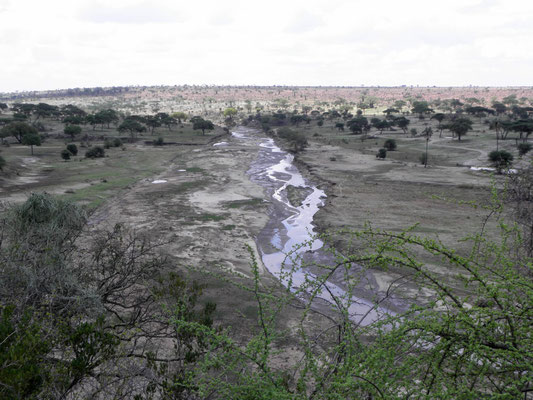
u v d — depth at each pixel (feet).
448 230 112.37
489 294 7.46
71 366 15.29
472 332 7.06
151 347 24.80
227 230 121.60
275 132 553.23
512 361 6.84
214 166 258.98
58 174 206.39
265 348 9.07
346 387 7.35
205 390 8.68
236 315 61.77
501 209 10.50
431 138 398.42
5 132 322.55
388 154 313.73
